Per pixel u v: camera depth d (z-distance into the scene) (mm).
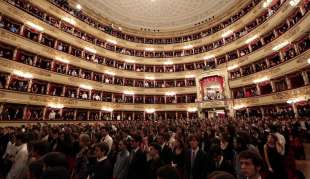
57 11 24203
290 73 18922
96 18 30719
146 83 32969
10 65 17984
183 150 5473
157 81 33906
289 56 19484
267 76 22172
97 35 29578
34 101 19281
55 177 2064
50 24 22766
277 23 21125
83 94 25016
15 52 18797
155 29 37156
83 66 25953
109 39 31344
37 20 21297
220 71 28672
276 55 22094
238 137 5082
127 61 32625
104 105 26969
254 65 25203
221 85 28297
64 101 22203
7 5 18469
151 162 4621
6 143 7191
